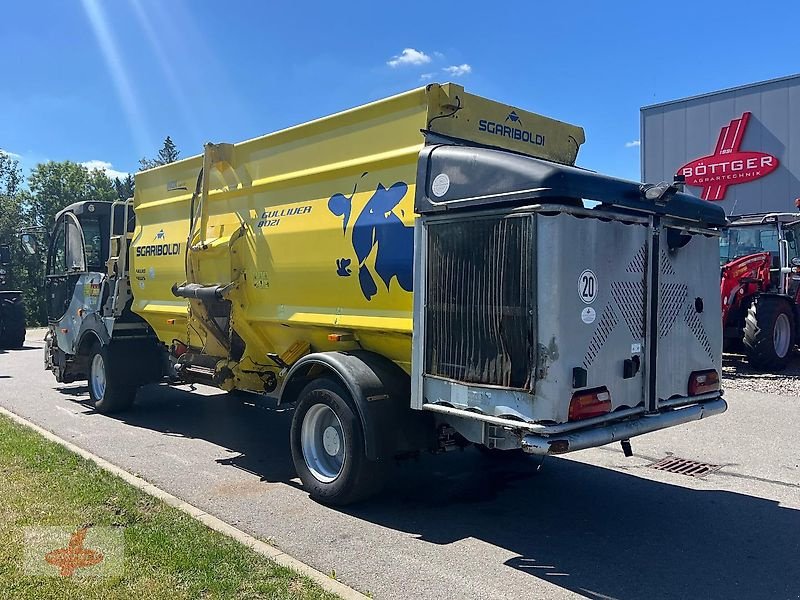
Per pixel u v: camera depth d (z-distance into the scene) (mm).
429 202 4789
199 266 7344
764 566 4363
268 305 6551
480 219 4477
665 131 19766
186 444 7531
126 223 9211
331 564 4336
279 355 6816
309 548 4598
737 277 12234
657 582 4125
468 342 4531
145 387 11594
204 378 7543
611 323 4527
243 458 6941
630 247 4691
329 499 5422
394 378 5297
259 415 9234
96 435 7938
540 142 6102
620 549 4641
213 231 7219
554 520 5199
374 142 5605
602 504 5582
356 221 5566
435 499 5695
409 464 6758
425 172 4863
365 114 5676
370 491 5309
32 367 14688
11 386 11719
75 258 10109
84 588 3658
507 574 4219
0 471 5766
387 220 5301
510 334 4281
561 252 4168
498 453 6910
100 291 9242
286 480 6180
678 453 7102
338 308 5797
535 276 4176
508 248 4312
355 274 5570
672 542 4762
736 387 10516
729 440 7570
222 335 7227
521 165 4262
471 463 6809
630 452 4895
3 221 38469
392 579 4121
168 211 8211
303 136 6281
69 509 4836
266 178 6672
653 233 4863
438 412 4730
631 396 4719
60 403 10062
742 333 12367
